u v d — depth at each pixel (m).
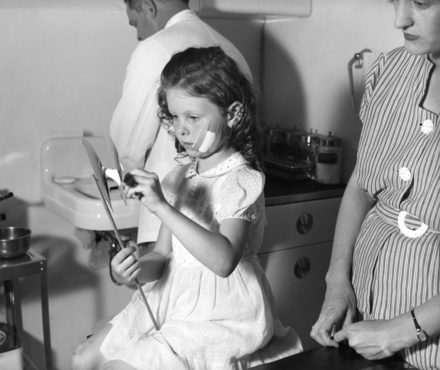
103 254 2.39
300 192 2.17
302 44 2.47
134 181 1.09
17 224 2.23
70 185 2.19
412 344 1.03
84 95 2.26
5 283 2.18
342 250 1.28
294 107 2.57
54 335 2.39
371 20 2.13
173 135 1.42
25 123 2.17
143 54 1.77
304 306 2.27
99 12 2.21
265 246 2.11
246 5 2.28
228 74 1.22
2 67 2.10
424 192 1.08
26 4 2.09
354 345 1.08
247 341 1.22
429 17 0.96
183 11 1.88
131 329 1.26
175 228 1.10
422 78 1.10
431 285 1.08
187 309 1.25
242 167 1.28
